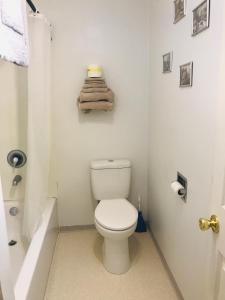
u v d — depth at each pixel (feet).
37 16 5.63
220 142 2.93
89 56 7.32
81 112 7.61
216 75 3.62
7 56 3.38
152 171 7.63
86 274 6.43
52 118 7.56
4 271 2.92
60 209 8.26
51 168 7.86
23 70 6.74
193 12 4.31
